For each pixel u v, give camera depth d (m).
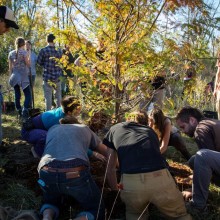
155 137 3.23
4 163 4.45
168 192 2.97
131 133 3.24
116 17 3.74
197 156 3.40
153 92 4.12
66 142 3.27
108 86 4.14
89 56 3.88
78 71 3.92
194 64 3.81
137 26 3.79
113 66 3.93
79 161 3.14
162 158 3.10
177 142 4.77
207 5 3.35
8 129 6.40
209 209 3.53
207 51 3.68
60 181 3.09
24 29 8.77
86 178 3.15
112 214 3.44
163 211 3.06
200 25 3.39
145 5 3.55
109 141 3.37
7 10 4.05
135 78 3.86
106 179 3.91
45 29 4.16
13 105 8.34
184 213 3.09
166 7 3.51
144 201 3.02
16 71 7.25
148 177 2.96
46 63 7.08
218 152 3.41
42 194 3.79
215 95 5.42
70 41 3.81
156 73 3.82
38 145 4.49
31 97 7.41
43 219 2.96
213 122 3.55
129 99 4.14
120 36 3.83
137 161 3.03
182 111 3.73
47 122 4.51
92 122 4.40
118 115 4.20
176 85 3.97
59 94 7.33
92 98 3.96
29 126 4.59
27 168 4.34
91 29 3.85
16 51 7.15
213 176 3.54
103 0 3.56
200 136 3.51
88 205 3.20
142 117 3.60
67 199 3.55
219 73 5.29
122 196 3.08
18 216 3.02
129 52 3.54
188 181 4.04
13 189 3.76
